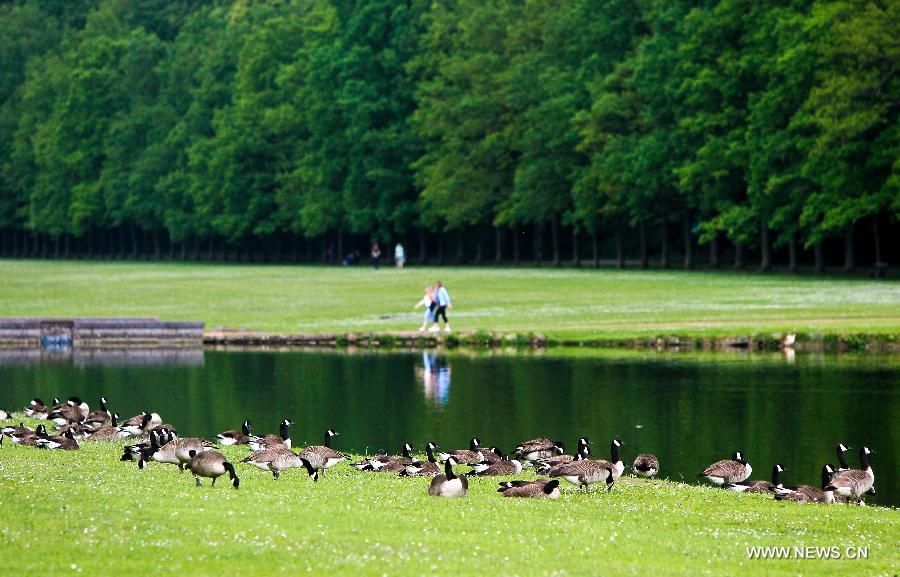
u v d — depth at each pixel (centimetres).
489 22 11831
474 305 7425
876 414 3778
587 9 10862
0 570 1606
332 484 2430
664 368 4978
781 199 8856
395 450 3266
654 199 10256
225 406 4109
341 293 8438
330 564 1664
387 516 2045
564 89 10875
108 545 1748
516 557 1759
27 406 4097
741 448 3291
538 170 10931
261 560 1684
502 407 4050
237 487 2277
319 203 12950
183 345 6297
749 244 10206
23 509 1986
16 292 8706
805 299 6925
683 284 8225
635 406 4025
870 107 7994
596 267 10931
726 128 9356
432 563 1686
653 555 1844
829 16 8062
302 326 6612
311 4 16462
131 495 2148
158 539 1792
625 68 10169
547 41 11256
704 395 4228
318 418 3847
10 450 2844
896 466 3047
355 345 6116
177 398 4309
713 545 1952
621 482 2656
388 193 12556
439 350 5834
